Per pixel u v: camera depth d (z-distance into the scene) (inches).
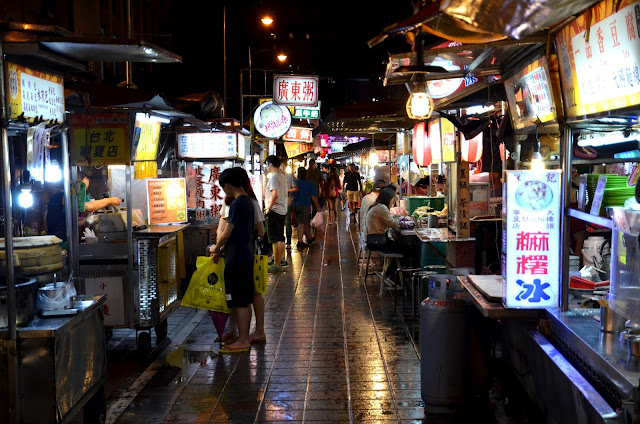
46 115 174.4
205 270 271.9
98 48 165.8
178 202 319.6
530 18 115.3
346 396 212.5
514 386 206.2
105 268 255.4
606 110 137.9
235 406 204.1
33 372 148.4
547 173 166.9
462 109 326.6
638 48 119.0
